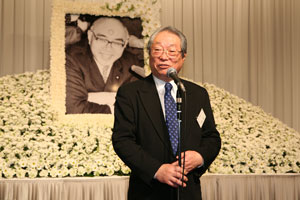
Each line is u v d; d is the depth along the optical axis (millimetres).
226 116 3924
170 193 1988
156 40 2174
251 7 5102
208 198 3104
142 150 1988
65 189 2824
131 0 4102
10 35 4367
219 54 4992
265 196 3215
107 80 3957
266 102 5051
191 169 2002
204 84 4492
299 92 5121
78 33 3957
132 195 2023
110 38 4031
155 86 2174
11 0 4402
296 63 5141
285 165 3391
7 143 3016
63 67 3832
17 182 2764
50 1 4441
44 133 3176
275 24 5160
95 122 3678
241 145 3475
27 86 3766
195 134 2111
